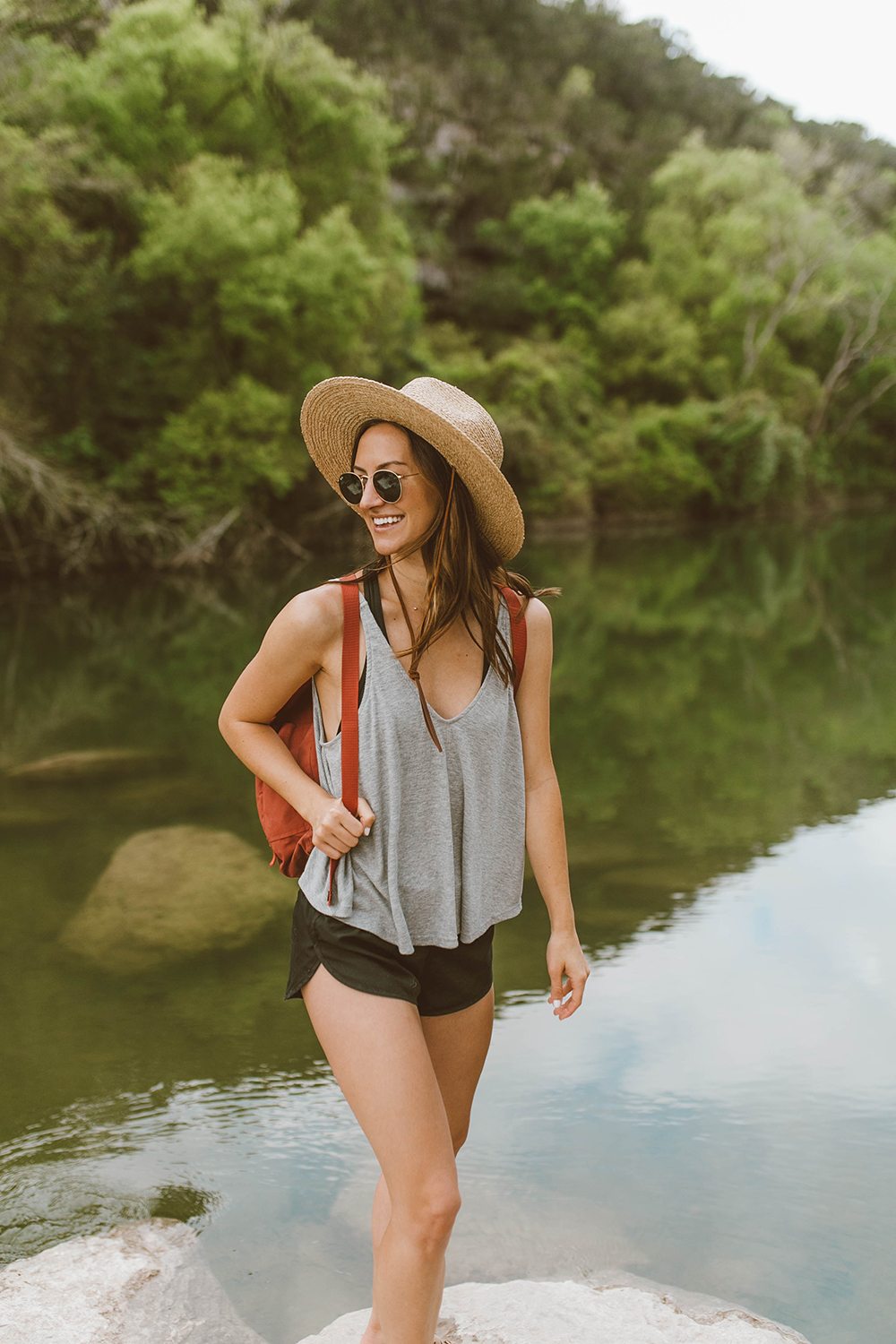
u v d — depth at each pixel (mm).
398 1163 1290
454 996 1488
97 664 9734
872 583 15750
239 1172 2129
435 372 26469
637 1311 1659
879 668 8859
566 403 32250
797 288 38406
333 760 1434
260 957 3340
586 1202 2000
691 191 41094
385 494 1438
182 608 14164
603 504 32656
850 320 40000
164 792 5418
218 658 10031
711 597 14305
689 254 39500
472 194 40000
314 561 20891
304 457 20828
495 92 44844
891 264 39406
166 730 6961
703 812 4957
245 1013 2922
